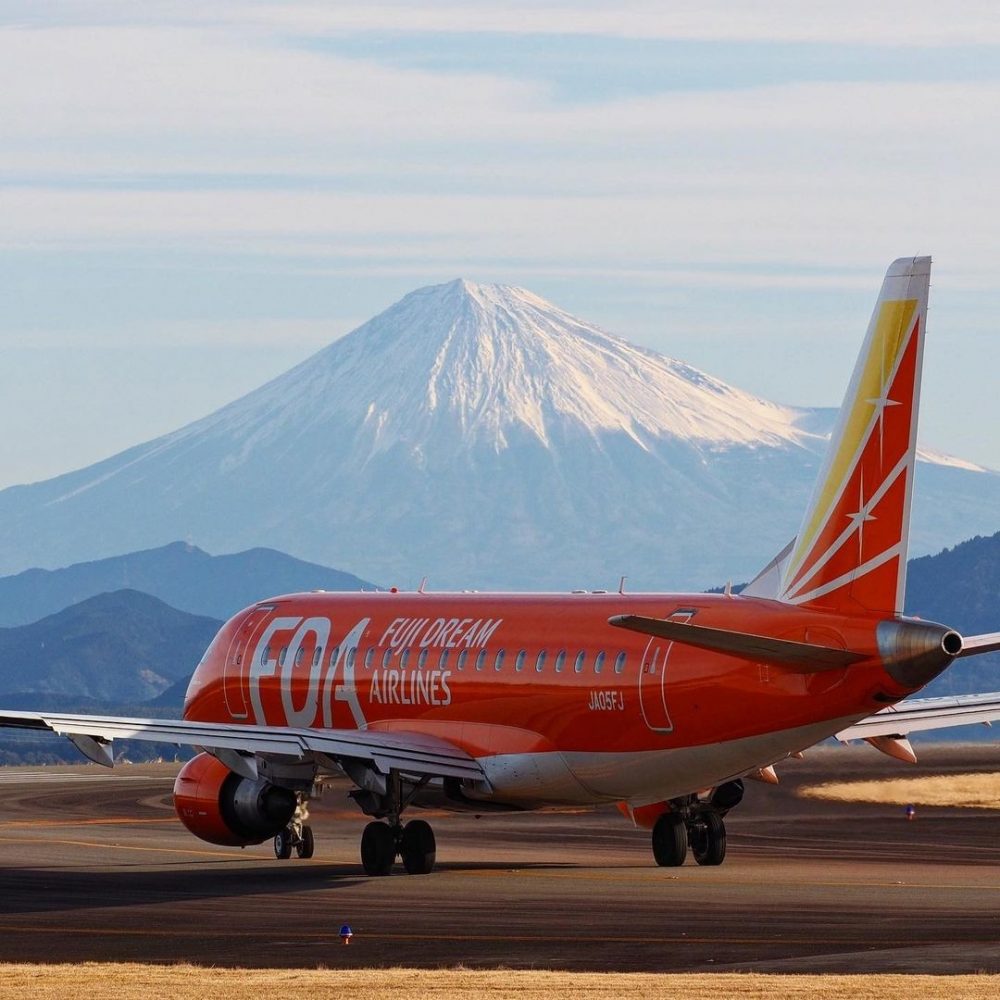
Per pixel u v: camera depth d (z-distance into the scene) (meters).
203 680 161.75
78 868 134.62
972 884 119.31
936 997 72.44
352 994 74.94
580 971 83.75
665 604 128.38
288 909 107.62
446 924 99.88
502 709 135.75
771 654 113.12
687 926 97.44
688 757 124.62
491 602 142.38
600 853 150.50
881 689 115.50
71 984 79.00
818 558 119.00
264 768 133.50
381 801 131.62
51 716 122.38
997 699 138.25
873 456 116.50
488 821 186.12
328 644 151.75
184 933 97.81
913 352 115.38
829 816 185.62
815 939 92.00
